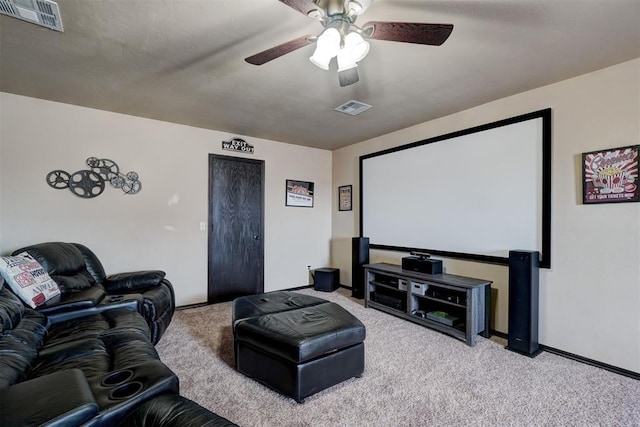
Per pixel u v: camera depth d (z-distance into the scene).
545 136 2.72
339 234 5.23
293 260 4.98
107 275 3.43
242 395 2.04
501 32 1.94
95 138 3.35
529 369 2.38
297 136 4.50
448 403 1.95
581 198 2.54
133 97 3.01
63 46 2.09
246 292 4.49
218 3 1.67
